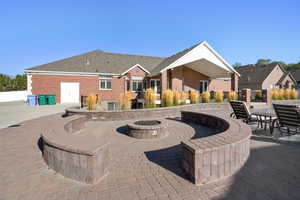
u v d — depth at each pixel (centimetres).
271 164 305
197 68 2014
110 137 539
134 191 232
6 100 2452
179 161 336
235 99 1290
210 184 245
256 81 3253
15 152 401
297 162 312
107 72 1877
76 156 262
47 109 1298
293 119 455
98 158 261
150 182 256
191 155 254
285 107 467
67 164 274
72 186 250
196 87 2167
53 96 1664
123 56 2327
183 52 1686
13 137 537
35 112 1137
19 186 253
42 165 326
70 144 276
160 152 395
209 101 1309
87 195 225
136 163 332
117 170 303
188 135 548
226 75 1972
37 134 573
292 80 3250
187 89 2100
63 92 1748
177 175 276
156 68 1966
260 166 297
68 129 509
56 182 263
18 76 3456
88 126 702
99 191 235
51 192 235
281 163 309
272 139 461
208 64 1709
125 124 741
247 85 3431
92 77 1841
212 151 249
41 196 226
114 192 231
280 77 3325
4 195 230
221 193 223
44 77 1691
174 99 1108
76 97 1792
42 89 1686
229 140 286
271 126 525
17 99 2539
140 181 260
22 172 298
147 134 515
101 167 271
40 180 270
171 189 236
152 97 996
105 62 2081
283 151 369
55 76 1720
